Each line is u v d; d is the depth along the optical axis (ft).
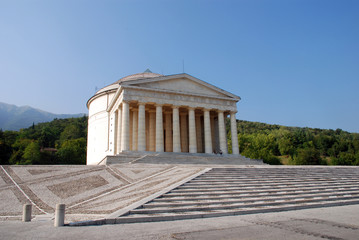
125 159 108.88
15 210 53.47
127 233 32.01
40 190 66.80
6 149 255.91
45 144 366.02
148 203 47.67
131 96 131.75
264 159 257.96
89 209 49.65
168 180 68.03
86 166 92.27
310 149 276.00
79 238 29.50
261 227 35.47
